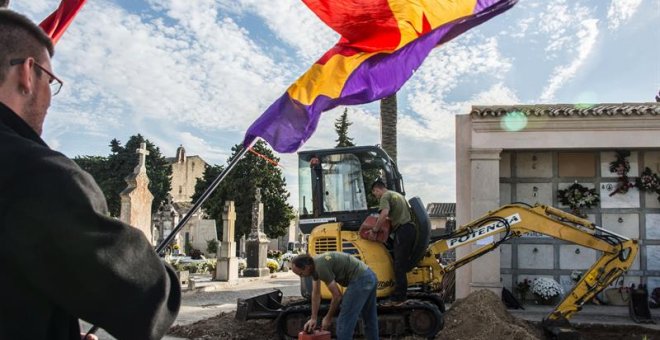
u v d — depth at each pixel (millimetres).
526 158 14633
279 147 4734
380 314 8992
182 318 11508
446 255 16469
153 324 1506
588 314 12445
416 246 8758
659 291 13711
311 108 4746
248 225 48000
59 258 1375
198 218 48625
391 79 4566
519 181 14609
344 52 4707
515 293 14250
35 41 1682
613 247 9461
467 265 13516
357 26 4496
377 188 8820
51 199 1403
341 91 4711
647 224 14125
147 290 1516
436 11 4355
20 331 1396
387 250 9070
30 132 1606
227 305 14227
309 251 9273
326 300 9172
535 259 14312
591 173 14422
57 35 3391
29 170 1434
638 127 13367
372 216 9000
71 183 1451
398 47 4539
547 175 14539
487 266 13289
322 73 4746
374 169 9547
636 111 13219
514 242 14398
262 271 25359
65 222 1388
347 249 9094
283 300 13234
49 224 1375
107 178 56938
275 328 9602
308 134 4773
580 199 14219
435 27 4410
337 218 9445
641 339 10148
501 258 14383
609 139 13445
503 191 14609
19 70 1629
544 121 13562
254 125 4738
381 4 4344
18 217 1382
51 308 1462
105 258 1425
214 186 3268
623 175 14172
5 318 1386
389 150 15727
